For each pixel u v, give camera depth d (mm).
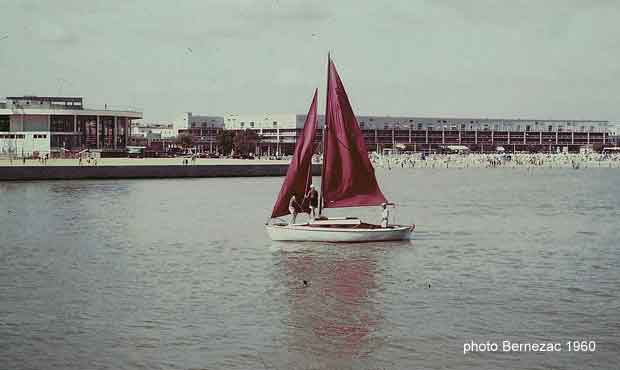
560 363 31875
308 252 57062
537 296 42812
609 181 185500
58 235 68250
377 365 31500
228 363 31641
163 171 175500
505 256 56812
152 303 40688
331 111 61812
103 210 92875
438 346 33781
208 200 110188
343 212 94375
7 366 31141
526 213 94250
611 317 38312
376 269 50562
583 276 48812
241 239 65250
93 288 44375
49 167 159125
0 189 129500
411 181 180375
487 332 35750
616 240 66875
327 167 61938
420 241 64062
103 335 35000
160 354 32562
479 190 144250
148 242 63625
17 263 52875
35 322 36938
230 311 39094
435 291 43906
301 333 35375
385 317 38062
